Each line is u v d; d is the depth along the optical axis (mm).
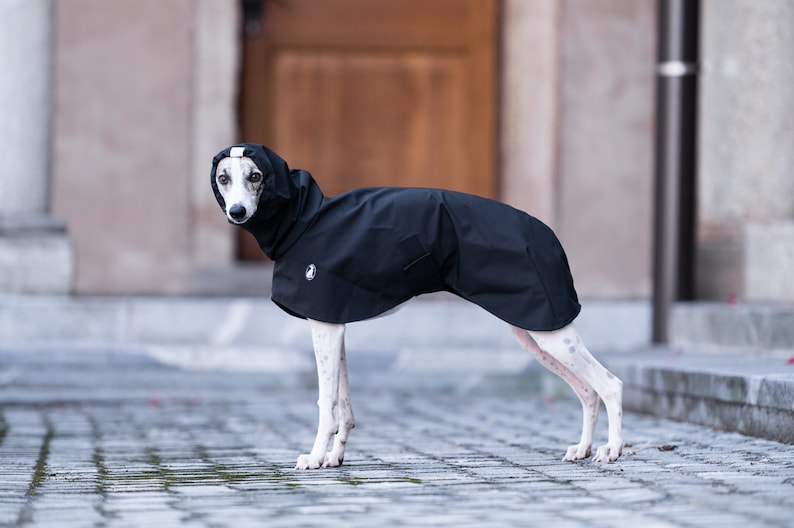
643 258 14758
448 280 6504
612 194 14688
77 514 5066
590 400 6781
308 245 6484
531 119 14562
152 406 10883
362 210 6520
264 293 14398
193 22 14312
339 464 6656
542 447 7586
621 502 5219
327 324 6488
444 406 10820
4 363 11969
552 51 14523
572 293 6527
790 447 7070
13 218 12898
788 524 4621
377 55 15133
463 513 4984
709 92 13523
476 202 6594
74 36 14195
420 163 15180
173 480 6160
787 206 13195
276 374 12133
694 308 11273
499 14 14867
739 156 13312
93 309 12609
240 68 14734
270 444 7992
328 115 15102
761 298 12930
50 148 13125
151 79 14281
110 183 14273
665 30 11609
